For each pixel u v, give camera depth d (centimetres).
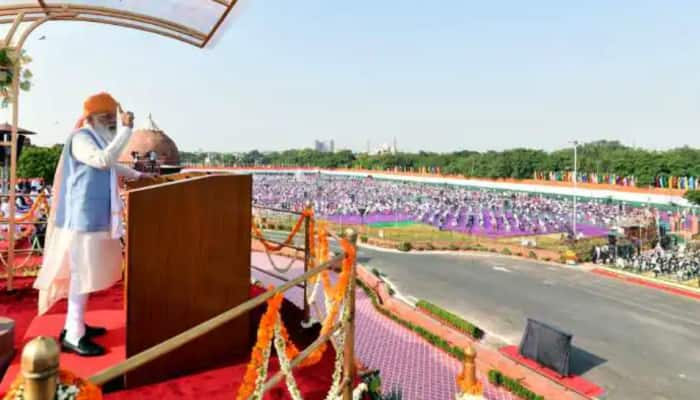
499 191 9425
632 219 3994
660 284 2520
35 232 812
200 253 364
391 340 1667
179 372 353
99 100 360
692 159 6850
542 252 3362
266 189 10750
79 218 339
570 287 2470
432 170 12481
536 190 8431
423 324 1842
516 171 9800
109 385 320
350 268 325
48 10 558
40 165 3772
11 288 549
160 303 342
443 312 1864
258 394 220
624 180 7362
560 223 5528
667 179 6862
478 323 1859
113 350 350
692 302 2195
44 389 118
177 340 163
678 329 1814
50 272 353
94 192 344
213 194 371
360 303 2127
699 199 4953
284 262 1880
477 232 4847
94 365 322
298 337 499
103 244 351
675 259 2964
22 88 530
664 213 5372
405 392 1255
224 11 576
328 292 371
